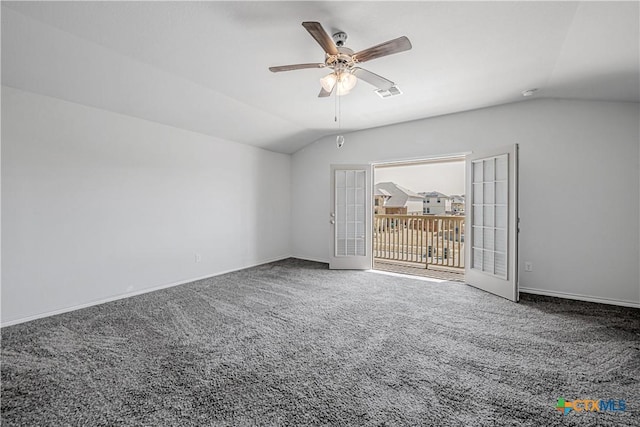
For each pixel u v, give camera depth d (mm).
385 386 1736
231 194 4746
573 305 3072
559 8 1752
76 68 2551
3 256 2580
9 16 1908
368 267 4797
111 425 1438
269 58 2480
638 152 2977
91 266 3139
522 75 2758
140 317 2801
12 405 1577
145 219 3619
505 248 3322
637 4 1613
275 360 2031
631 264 3025
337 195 4922
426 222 5070
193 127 4051
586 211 3197
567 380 1777
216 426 1430
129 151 3469
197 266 4227
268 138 4910
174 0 1740
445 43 2215
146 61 2529
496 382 1765
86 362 2006
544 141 3389
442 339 2330
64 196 2939
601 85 2758
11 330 2504
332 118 4246
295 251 5871
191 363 1994
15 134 2633
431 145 4188
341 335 2416
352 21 1942
